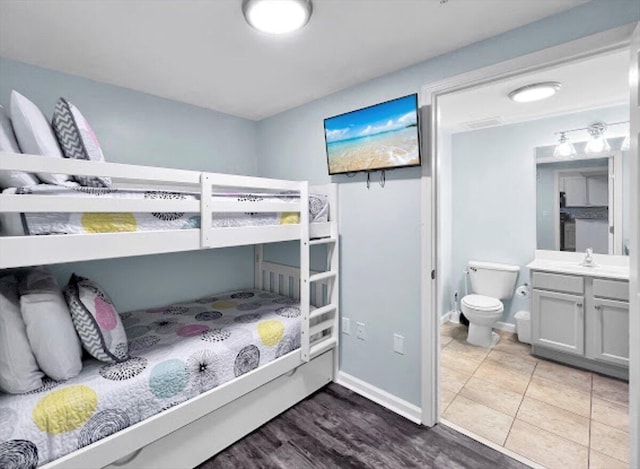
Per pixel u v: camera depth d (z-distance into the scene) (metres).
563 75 2.20
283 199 2.16
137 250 1.46
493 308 3.12
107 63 2.03
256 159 3.30
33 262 1.19
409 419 2.14
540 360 2.94
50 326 1.39
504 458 1.79
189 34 1.71
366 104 2.31
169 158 2.67
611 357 2.60
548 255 3.30
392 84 2.16
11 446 1.14
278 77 2.24
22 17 1.54
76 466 1.27
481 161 3.70
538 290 2.96
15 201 1.14
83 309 1.53
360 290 2.42
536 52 1.59
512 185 3.50
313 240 2.37
